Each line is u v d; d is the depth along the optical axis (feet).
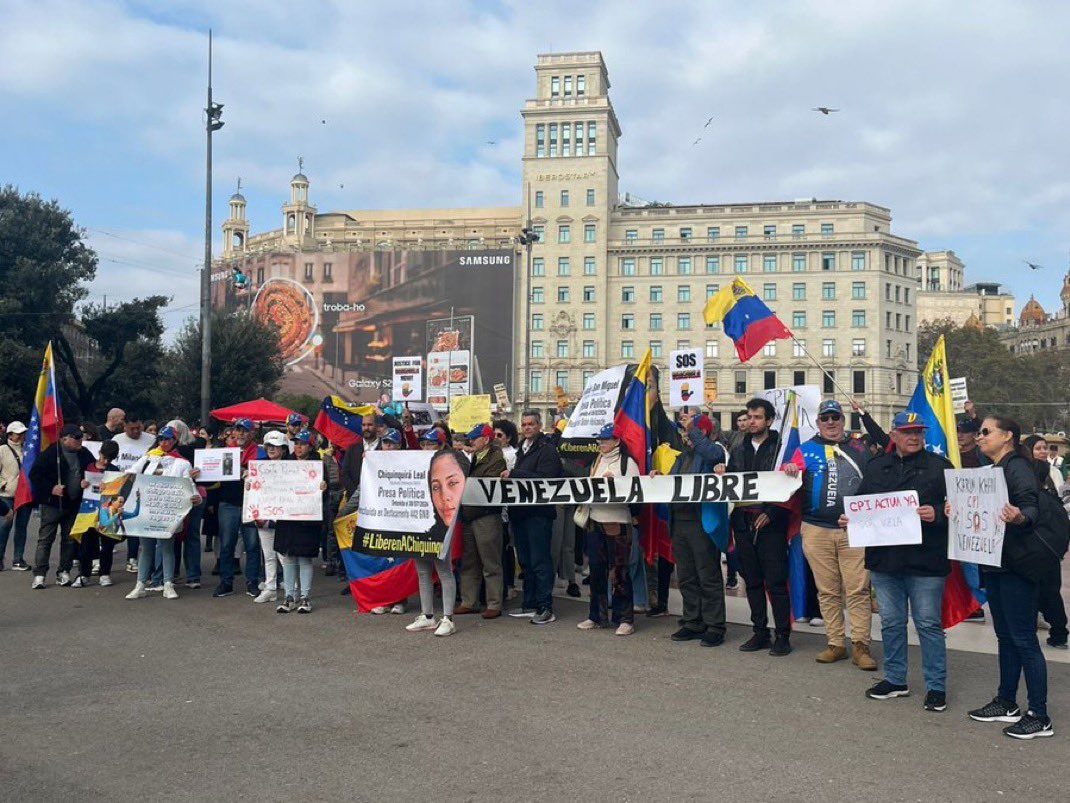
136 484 33.14
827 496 24.02
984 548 18.17
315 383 250.16
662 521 29.63
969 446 31.27
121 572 41.06
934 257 564.71
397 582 30.78
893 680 20.74
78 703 20.20
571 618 30.55
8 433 41.96
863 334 267.80
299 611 30.89
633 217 281.95
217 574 39.86
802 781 15.51
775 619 25.08
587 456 33.37
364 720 18.94
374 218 310.04
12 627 28.55
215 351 140.97
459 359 63.21
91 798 14.83
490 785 15.31
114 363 137.39
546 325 277.44
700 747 17.24
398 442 30.66
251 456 34.94
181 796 14.90
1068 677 23.15
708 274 275.80
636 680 22.22
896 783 15.43
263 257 256.52
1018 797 14.85
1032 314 485.56
